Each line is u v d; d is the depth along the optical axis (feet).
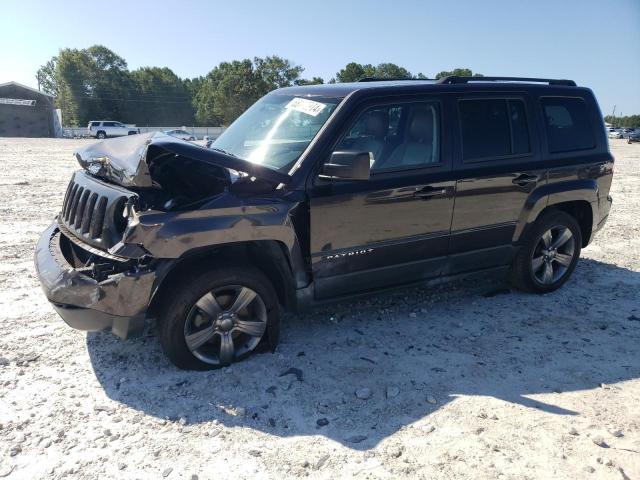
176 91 350.23
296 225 12.37
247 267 12.08
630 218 31.27
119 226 11.30
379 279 13.94
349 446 9.77
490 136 15.23
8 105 199.21
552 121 16.70
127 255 10.63
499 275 16.78
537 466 9.30
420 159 14.03
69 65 308.81
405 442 9.90
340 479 8.93
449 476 9.02
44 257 12.31
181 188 11.64
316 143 12.64
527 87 16.24
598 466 9.33
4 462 9.12
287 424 10.38
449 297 17.29
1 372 11.91
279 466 9.21
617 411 11.01
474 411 10.90
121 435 9.92
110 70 325.21
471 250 15.39
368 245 13.35
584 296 17.61
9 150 83.76
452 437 10.07
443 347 13.74
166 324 11.49
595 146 17.78
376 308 16.20
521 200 15.89
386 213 13.38
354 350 13.46
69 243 13.26
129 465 9.14
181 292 11.41
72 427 10.11
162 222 10.76
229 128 16.47
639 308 16.65
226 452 9.54
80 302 10.88
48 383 11.55
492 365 12.85
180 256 11.05
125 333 11.25
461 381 12.09
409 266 14.28
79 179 13.34
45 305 15.72
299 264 12.57
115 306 10.82
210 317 11.93
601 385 12.02
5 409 10.57
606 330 14.98
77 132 223.71
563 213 17.15
